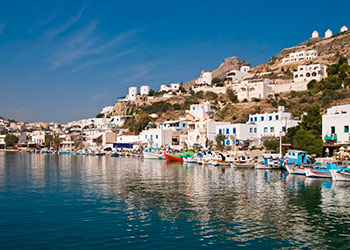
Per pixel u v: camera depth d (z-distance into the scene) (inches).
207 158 3358.8
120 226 1079.0
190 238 971.9
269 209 1314.0
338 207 1354.6
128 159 4542.3
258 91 6599.4
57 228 1055.0
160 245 915.4
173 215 1214.9
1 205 1365.7
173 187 1825.8
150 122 6525.6
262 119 4121.6
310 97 5767.7
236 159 3097.9
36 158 4972.9
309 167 2358.5
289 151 2701.8
